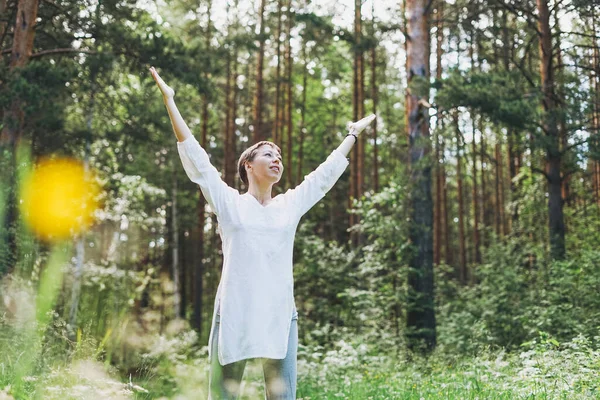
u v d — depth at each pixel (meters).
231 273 2.81
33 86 11.68
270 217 2.89
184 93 20.78
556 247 14.06
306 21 16.42
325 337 13.09
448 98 12.48
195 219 27.70
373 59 24.86
